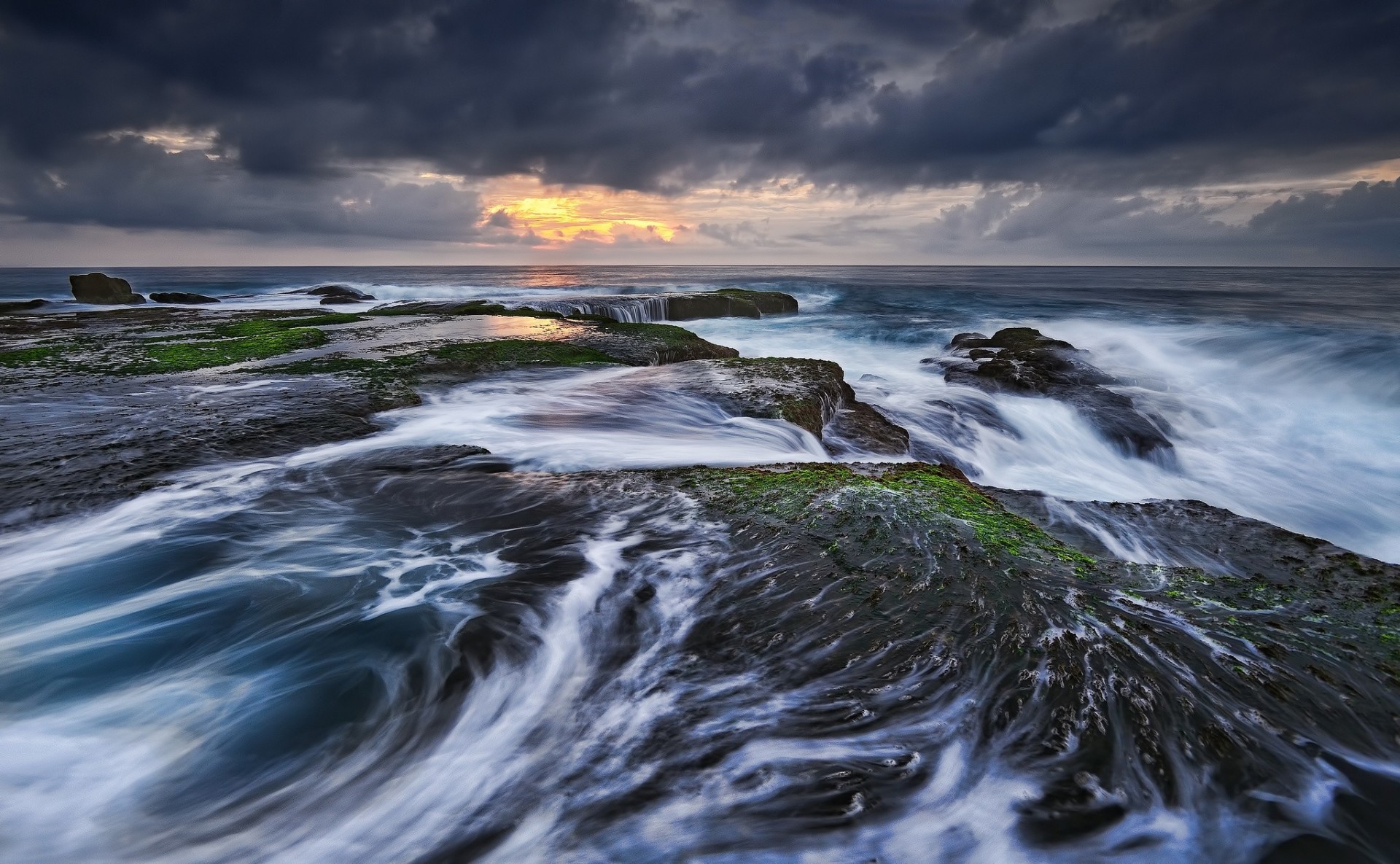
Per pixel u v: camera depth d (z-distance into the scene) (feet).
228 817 9.84
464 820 9.56
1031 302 125.49
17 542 18.03
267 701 12.12
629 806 9.46
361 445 26.17
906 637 12.17
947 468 24.16
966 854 8.32
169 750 11.09
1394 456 38.91
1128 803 8.81
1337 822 8.50
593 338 54.34
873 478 20.84
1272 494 33.91
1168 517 20.10
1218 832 8.43
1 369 40.16
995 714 10.28
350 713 11.79
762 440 28.81
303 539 18.24
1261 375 56.34
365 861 9.17
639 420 30.99
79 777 10.52
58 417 28.86
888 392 46.47
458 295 132.77
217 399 32.27
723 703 11.21
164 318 76.74
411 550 17.53
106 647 13.75
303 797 10.12
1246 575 16.53
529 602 14.85
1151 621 12.34
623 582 15.37
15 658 13.39
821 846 8.53
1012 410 43.04
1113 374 53.26
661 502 19.72
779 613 13.39
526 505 20.06
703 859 8.50
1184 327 79.36
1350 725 9.91
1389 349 58.08
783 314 111.14
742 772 9.75
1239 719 9.98
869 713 10.59
